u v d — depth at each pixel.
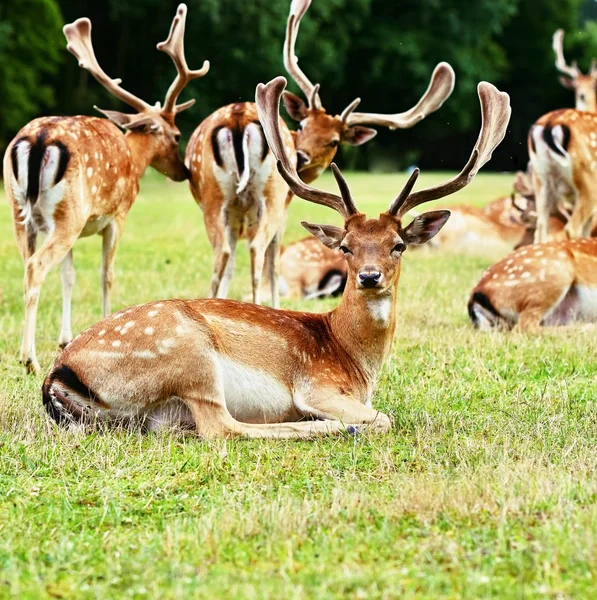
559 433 8.77
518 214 24.55
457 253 23.41
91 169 12.09
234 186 13.42
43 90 53.31
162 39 55.25
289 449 8.45
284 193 13.62
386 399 10.02
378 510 7.00
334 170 9.02
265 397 8.98
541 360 11.65
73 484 7.72
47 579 6.02
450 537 6.53
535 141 17.27
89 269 19.61
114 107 57.53
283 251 18.16
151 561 6.20
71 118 12.34
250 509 6.97
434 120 63.47
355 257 8.92
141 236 24.94
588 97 32.34
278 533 6.59
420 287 17.12
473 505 6.99
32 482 7.71
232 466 8.01
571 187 17.33
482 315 13.81
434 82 16.22
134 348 8.79
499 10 62.12
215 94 54.03
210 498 7.34
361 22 60.34
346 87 63.62
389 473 7.83
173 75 54.53
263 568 6.13
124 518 7.01
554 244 13.78
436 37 61.91
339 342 9.26
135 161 14.29
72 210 11.73
